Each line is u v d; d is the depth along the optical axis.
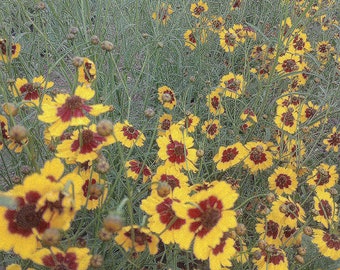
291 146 0.35
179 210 0.17
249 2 0.57
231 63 0.47
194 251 0.17
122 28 0.42
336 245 0.23
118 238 0.20
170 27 0.48
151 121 0.40
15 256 0.26
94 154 0.19
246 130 0.40
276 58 0.34
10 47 0.29
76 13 0.39
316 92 0.47
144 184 0.27
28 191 0.16
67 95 0.20
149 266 0.27
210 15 0.49
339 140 0.36
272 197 0.23
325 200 0.26
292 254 0.28
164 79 0.46
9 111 0.19
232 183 0.32
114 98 0.38
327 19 0.51
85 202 0.21
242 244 0.24
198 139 0.39
